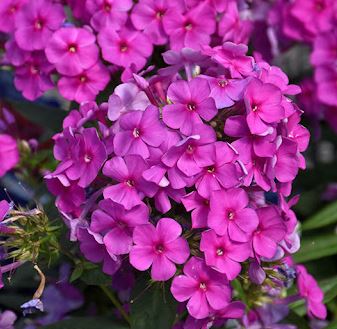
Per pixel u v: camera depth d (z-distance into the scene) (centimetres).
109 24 60
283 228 52
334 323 63
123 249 52
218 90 52
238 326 60
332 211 67
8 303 67
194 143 51
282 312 60
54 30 60
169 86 52
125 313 60
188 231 52
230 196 52
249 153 52
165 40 61
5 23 62
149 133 51
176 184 51
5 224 53
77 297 65
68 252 56
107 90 61
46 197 63
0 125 68
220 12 62
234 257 52
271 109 52
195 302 52
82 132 53
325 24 70
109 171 52
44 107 70
